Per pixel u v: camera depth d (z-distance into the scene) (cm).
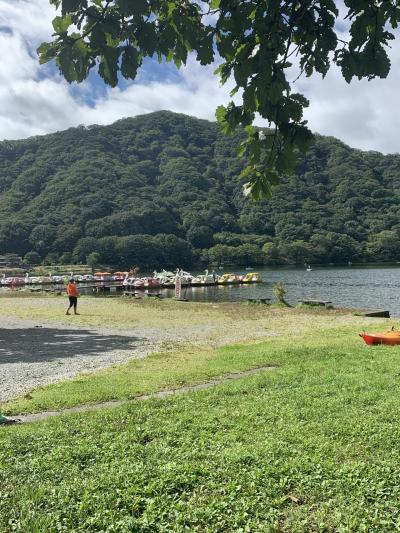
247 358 1304
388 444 581
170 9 280
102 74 279
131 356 1496
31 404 905
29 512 428
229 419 716
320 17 282
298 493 464
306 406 773
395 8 281
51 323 2420
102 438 647
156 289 5834
